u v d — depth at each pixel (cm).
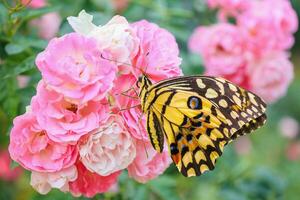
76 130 31
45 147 31
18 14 37
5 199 54
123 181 41
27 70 36
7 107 36
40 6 42
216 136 33
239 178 51
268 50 46
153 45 32
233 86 34
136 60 32
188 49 48
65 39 31
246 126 34
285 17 46
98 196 38
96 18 40
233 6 47
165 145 33
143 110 32
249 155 67
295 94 126
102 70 31
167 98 33
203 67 46
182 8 49
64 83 31
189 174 34
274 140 83
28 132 31
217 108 33
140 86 32
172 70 33
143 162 33
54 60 30
